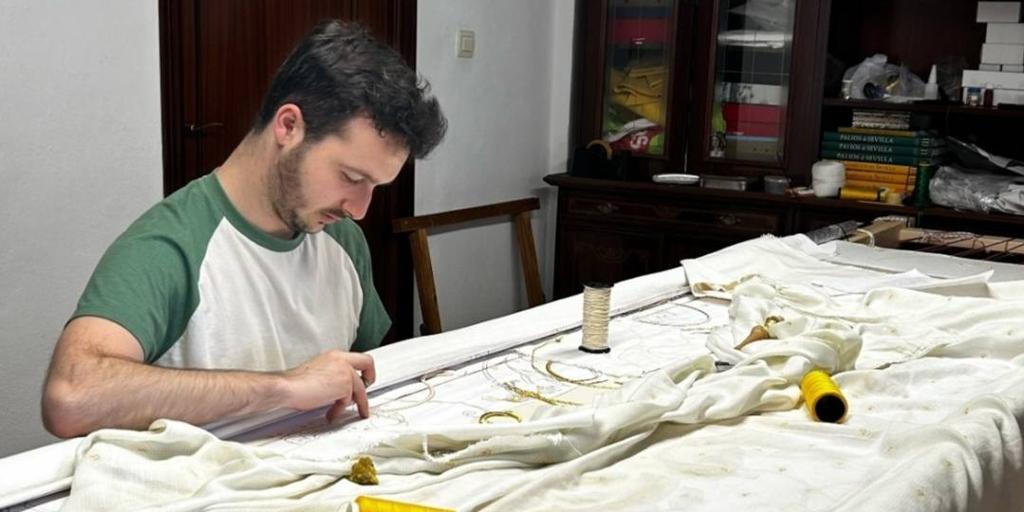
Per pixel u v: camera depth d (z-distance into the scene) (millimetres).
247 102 2941
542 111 4227
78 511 953
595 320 1599
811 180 3727
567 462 1089
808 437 1194
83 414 1103
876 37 3895
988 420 1216
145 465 1020
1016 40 3510
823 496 1030
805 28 3672
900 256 2391
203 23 2775
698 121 3938
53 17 2332
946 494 1042
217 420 1188
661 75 3990
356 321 1642
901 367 1456
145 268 1271
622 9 4027
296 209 1353
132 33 2529
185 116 2758
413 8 3428
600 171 3986
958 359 1555
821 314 1771
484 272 4023
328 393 1236
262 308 1421
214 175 1408
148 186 2631
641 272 3930
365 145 1279
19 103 2289
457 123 3730
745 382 1299
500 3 3863
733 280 2047
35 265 2373
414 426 1225
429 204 3658
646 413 1159
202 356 1355
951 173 3506
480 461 1094
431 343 1558
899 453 1142
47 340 2428
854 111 3717
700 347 1659
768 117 3846
